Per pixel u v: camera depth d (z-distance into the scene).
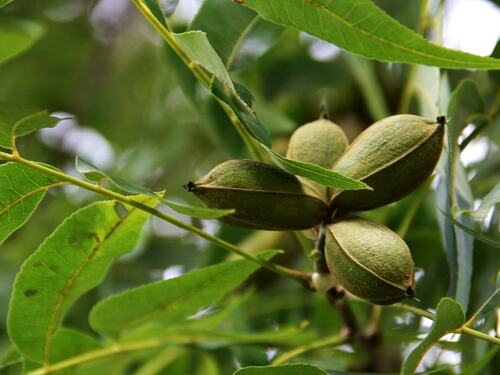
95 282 0.62
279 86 0.84
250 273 0.63
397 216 0.71
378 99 0.75
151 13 0.60
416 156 0.57
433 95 0.66
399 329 0.71
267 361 0.69
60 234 0.60
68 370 0.66
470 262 0.59
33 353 0.64
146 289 0.63
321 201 0.58
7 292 0.82
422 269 0.71
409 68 0.69
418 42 0.55
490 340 0.55
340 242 0.56
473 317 0.58
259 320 0.78
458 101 0.62
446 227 0.61
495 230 0.66
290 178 0.58
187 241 0.85
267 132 0.58
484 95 0.67
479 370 0.60
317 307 0.73
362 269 0.56
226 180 0.57
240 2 0.57
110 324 0.65
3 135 0.57
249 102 0.58
